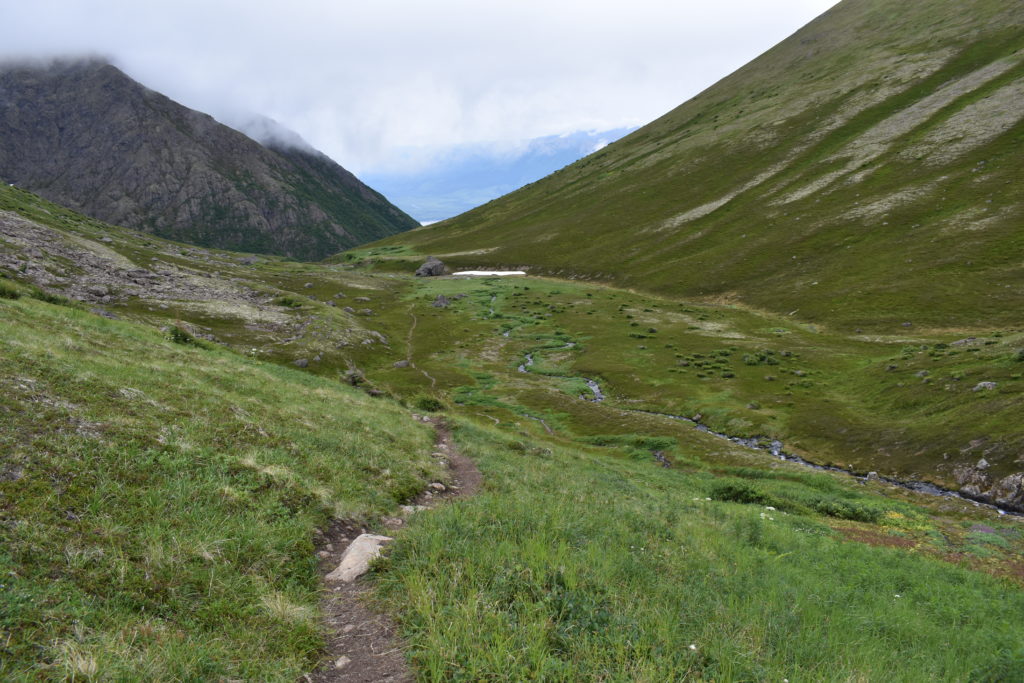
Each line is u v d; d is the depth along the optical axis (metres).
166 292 87.44
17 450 9.08
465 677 6.01
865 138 167.62
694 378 77.25
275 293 110.12
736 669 6.40
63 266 78.19
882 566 17.78
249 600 7.73
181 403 15.10
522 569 8.41
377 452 18.58
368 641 7.20
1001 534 29.94
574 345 101.94
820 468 47.03
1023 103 139.00
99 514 8.41
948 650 9.76
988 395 47.78
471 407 67.31
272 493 11.51
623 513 15.51
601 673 6.03
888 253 114.50
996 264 96.56
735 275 132.50
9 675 5.11
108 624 6.33
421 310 132.50
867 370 69.38
